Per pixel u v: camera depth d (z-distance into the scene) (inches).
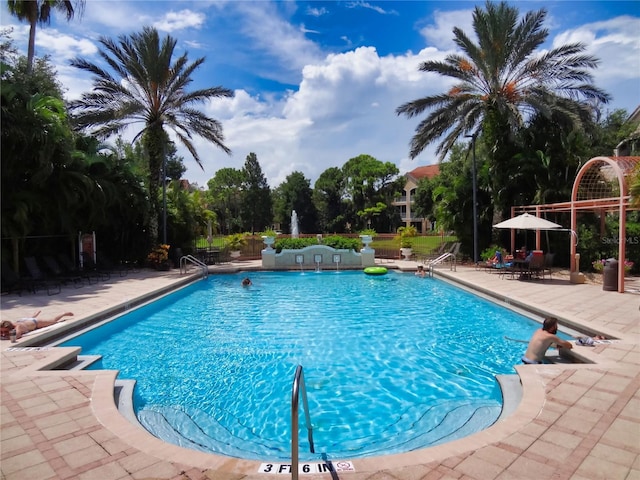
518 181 742.5
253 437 184.9
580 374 207.5
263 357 295.1
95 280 598.5
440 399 221.5
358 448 171.3
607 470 126.3
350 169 2233.0
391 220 2171.5
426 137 776.9
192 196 956.6
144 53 718.5
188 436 185.2
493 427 154.9
